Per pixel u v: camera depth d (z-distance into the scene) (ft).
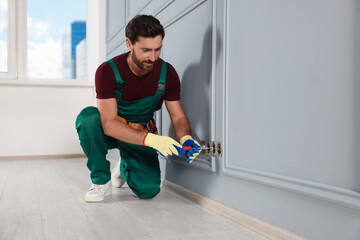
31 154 11.00
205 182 4.75
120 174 5.87
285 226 3.23
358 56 2.47
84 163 9.97
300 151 3.03
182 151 4.14
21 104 10.91
